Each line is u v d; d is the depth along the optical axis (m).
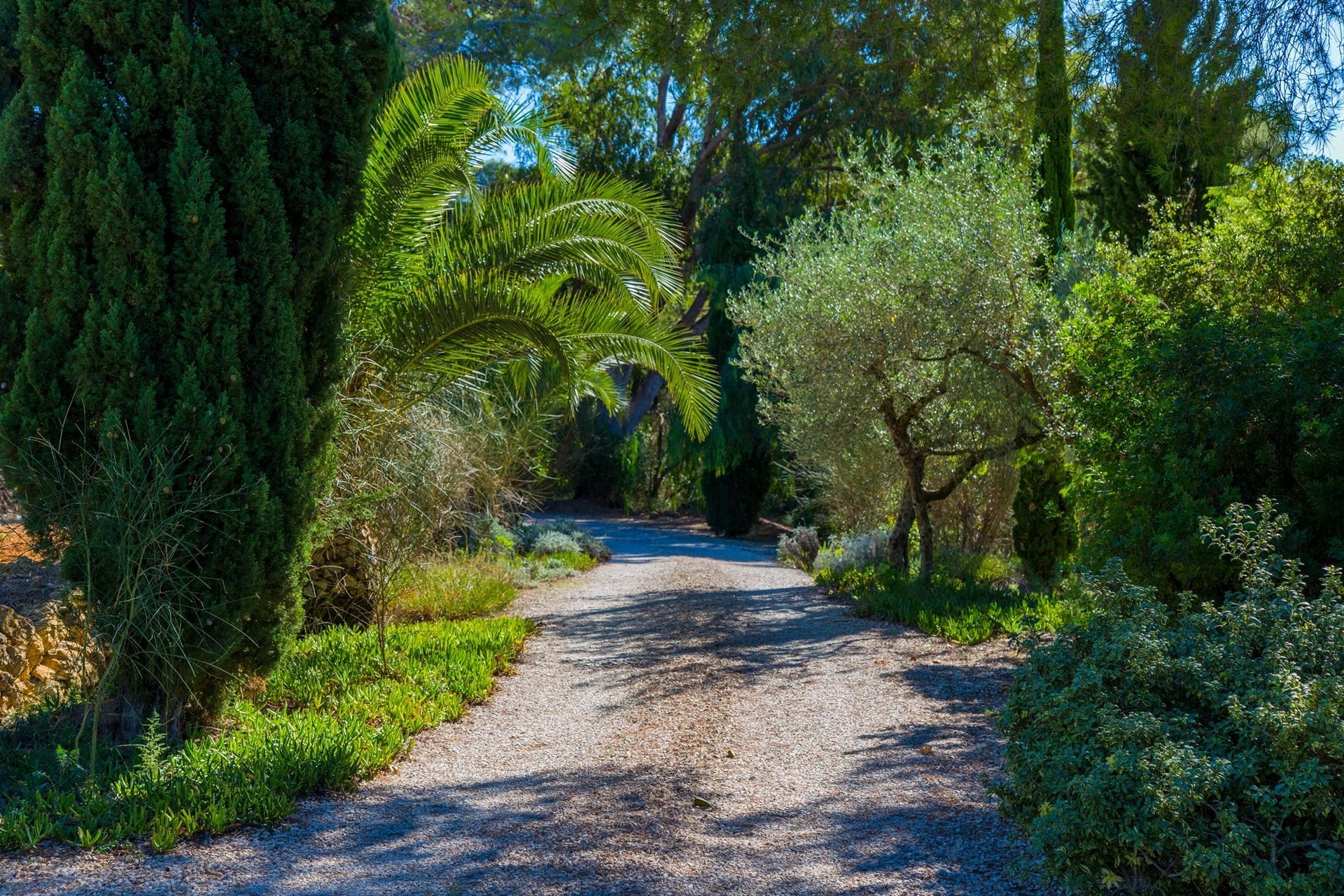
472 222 8.84
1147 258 8.77
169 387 5.02
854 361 10.67
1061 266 11.35
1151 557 5.76
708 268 23.17
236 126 5.09
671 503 38.47
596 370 12.75
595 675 7.44
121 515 4.77
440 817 4.38
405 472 7.51
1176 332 5.93
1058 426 10.09
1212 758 3.11
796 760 5.32
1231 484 5.66
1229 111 6.93
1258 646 3.55
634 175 26.67
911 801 4.61
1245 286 7.73
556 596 12.16
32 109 4.91
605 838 4.17
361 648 7.60
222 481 5.05
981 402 11.07
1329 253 7.30
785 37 8.82
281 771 4.55
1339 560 5.31
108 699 5.18
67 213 4.80
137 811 4.04
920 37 9.00
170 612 4.78
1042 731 3.56
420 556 9.84
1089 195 15.98
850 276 10.74
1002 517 14.79
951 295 10.09
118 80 4.86
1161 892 3.11
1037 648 3.84
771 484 28.39
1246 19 6.33
